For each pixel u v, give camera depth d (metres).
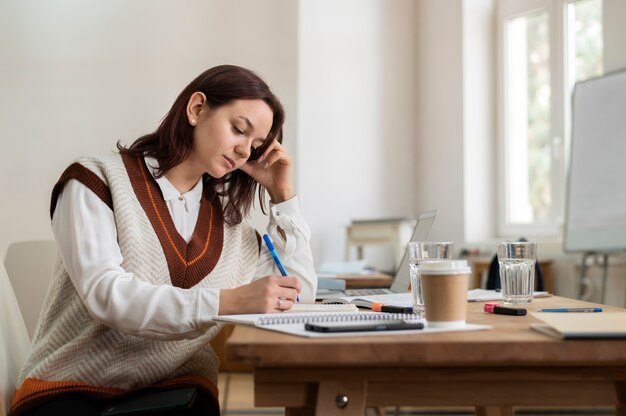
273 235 1.77
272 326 1.03
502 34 5.61
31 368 1.42
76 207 1.40
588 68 5.03
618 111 4.25
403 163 5.95
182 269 1.50
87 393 1.36
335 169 5.73
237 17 5.46
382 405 0.93
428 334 0.95
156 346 1.46
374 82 5.87
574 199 4.48
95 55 5.25
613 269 4.46
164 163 1.53
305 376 0.93
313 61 5.67
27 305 1.84
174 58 5.34
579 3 5.10
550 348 0.89
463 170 5.57
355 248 5.79
